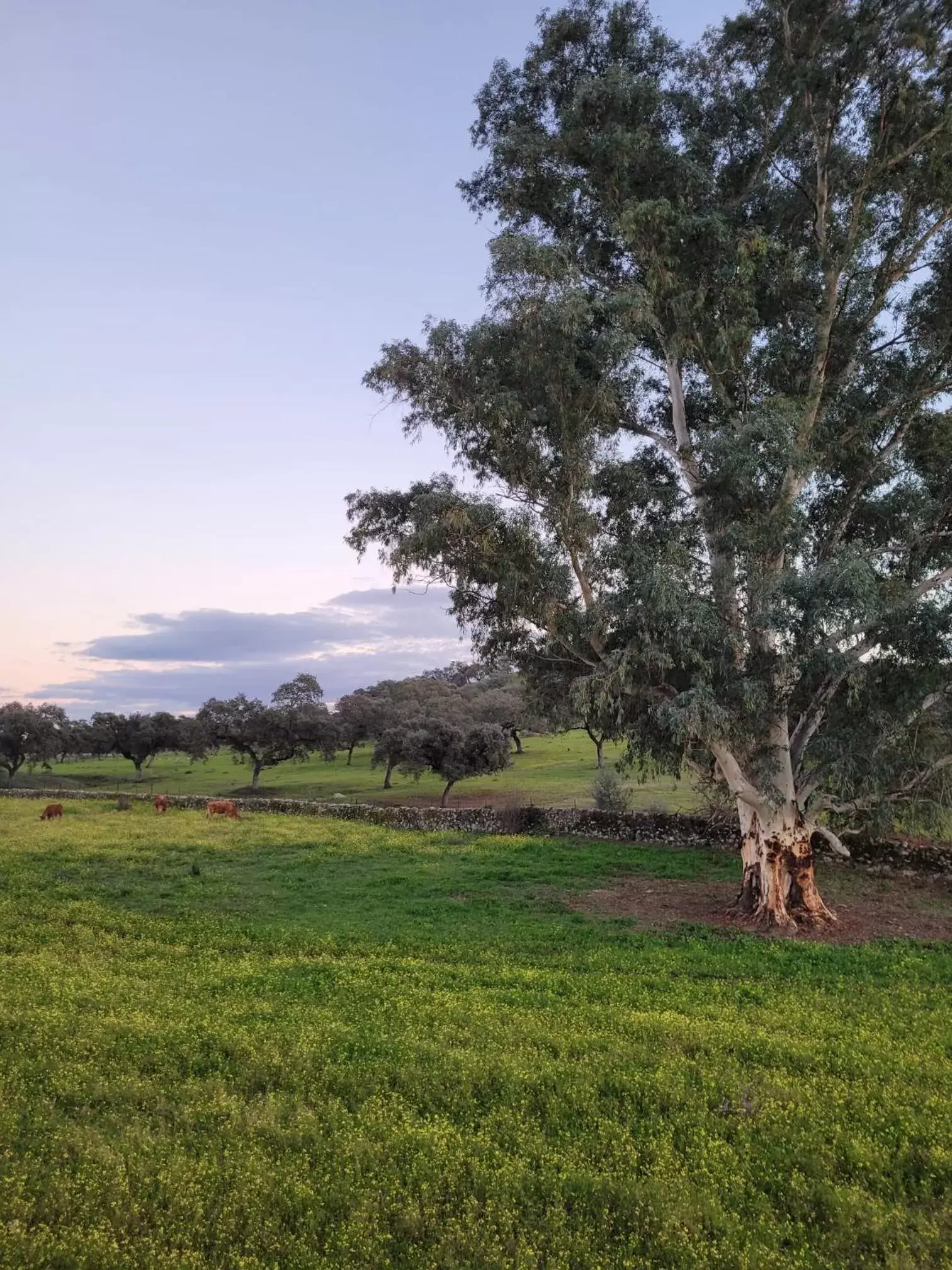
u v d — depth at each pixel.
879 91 19.06
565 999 13.26
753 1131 8.78
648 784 50.31
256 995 13.27
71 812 41.41
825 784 20.03
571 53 21.80
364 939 17.55
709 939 18.17
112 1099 9.29
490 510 18.14
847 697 18.58
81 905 20.11
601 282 22.53
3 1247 6.56
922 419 21.16
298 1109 9.09
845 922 20.02
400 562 18.61
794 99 19.34
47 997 12.68
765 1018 12.41
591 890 23.27
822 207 20.34
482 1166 7.99
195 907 20.56
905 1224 7.20
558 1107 9.27
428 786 65.06
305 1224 7.11
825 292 20.56
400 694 92.88
